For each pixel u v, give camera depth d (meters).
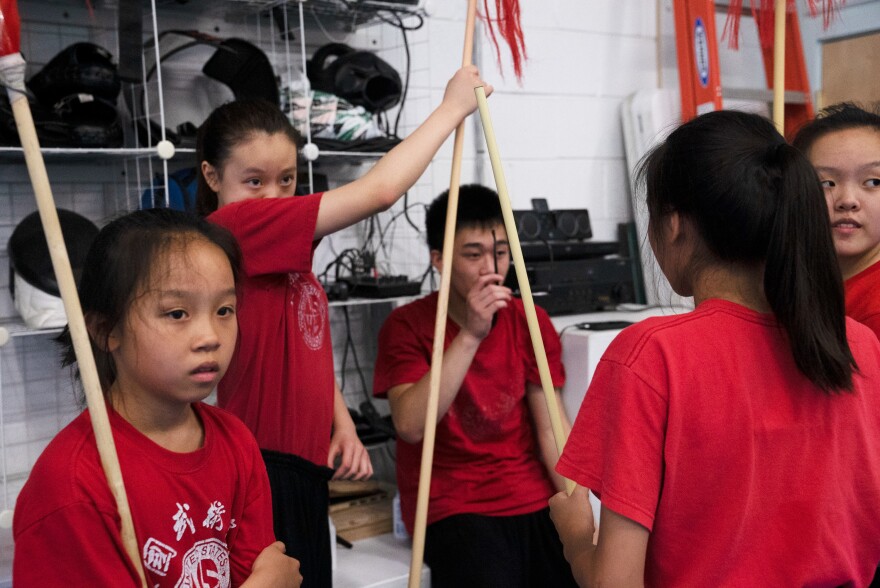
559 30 2.74
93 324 0.97
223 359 0.97
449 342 1.91
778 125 1.26
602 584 0.84
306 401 1.44
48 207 0.84
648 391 0.84
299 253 1.32
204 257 0.95
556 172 2.76
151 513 0.93
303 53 1.99
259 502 1.06
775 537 0.85
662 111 2.78
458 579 1.81
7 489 1.93
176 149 1.87
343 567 1.96
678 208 0.91
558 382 2.01
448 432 1.90
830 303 0.84
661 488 0.86
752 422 0.85
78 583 0.87
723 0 2.95
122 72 1.89
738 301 0.90
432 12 2.21
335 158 2.17
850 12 2.91
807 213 0.84
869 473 0.90
